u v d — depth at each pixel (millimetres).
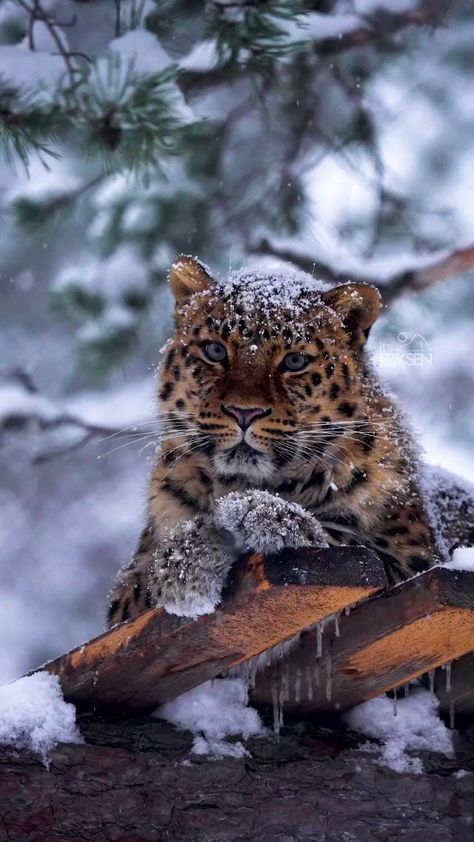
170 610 7062
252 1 11188
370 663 7492
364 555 6695
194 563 7008
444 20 17047
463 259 15336
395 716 8141
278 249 15984
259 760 7863
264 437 9797
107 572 23000
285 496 10039
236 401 9758
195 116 11320
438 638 7188
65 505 22953
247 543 7113
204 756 7777
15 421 17578
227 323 10141
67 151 16500
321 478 9938
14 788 7523
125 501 23250
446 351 20328
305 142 17938
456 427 20469
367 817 7879
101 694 7695
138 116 10828
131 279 17172
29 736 7566
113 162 11609
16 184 18516
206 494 10078
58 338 22297
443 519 10820
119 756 7676
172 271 10664
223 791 7754
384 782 7930
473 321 20297
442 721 8320
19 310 22359
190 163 17203
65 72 11102
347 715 8188
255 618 6945
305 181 17891
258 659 7688
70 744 7625
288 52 11508
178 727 7855
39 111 10742
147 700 7789
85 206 17594
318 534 7422
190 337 10273
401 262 15539
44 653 22344
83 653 7480
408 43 17859
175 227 17250
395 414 10430
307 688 7777
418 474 10383
